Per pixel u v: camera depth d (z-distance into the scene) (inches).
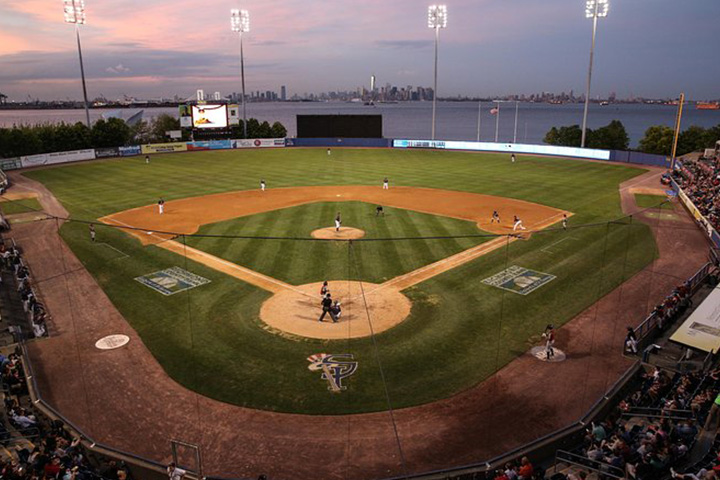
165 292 1050.1
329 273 1148.5
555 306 988.6
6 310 974.4
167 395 708.7
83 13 3102.9
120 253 1289.4
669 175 2241.6
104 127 3366.1
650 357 798.5
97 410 676.7
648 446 540.7
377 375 753.6
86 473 517.7
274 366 775.7
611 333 885.2
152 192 2060.8
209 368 773.3
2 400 692.1
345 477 552.7
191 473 533.6
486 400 695.1
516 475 511.8
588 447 578.9
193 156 3267.7
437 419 655.1
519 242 1375.5
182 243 1362.0
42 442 588.7
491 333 879.7
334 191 2075.5
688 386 698.2
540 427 639.1
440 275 1136.2
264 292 1043.9
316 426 641.0
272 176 2460.6
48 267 1205.1
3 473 497.4
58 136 3142.2
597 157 3038.9
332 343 842.8
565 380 743.1
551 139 4183.1
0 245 1333.7
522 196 1980.8
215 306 981.2
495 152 3452.3
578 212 1723.7
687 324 794.8
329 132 3818.9
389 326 900.0
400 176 2459.4
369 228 1507.1
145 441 614.9
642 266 1205.1
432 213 1694.1
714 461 524.4
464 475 528.1
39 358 807.7
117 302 1008.2
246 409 675.4
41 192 2064.5
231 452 594.2
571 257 1262.3
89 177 2437.3
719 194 1721.2
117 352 822.5
